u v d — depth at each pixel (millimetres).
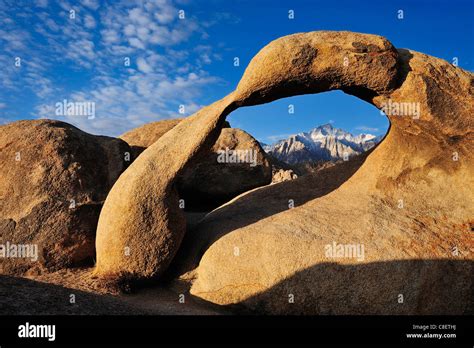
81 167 8086
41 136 8039
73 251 7531
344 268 5980
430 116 6672
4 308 3885
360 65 6676
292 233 6480
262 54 6852
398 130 7238
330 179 8141
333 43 6699
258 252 6414
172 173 7031
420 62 6863
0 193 7641
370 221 6574
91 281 6656
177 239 6984
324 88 7184
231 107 7230
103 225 6969
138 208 6762
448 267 5996
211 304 6375
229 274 6430
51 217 7484
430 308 5859
